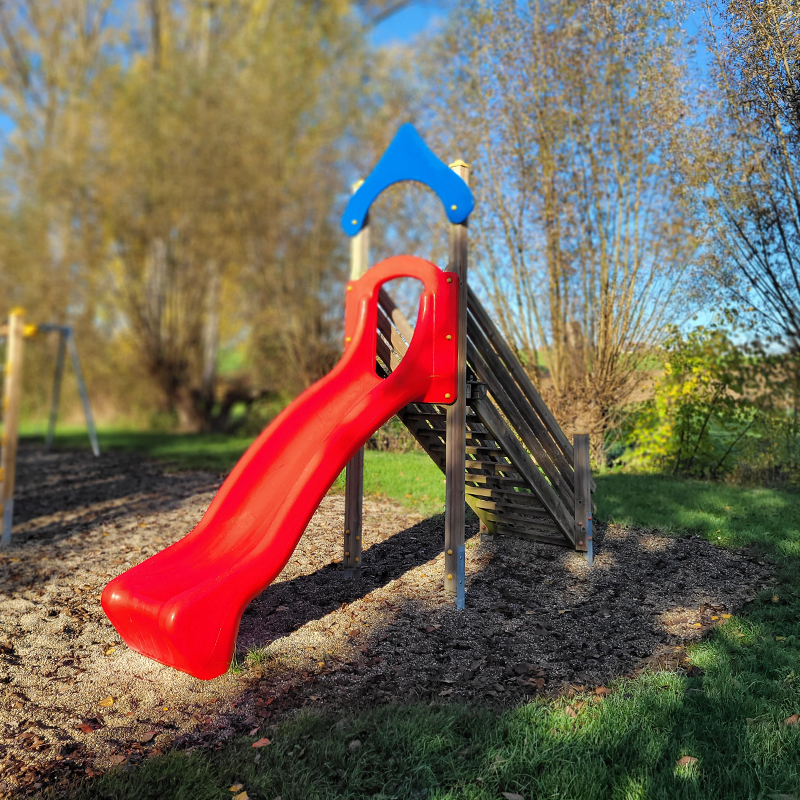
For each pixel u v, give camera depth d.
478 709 2.97
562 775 2.45
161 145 15.10
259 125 14.26
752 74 7.52
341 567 5.09
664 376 9.07
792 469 8.20
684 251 8.74
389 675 3.38
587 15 8.91
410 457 9.43
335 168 13.70
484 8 9.72
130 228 15.96
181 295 16.48
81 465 10.77
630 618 4.12
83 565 5.31
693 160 8.36
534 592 4.59
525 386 5.15
